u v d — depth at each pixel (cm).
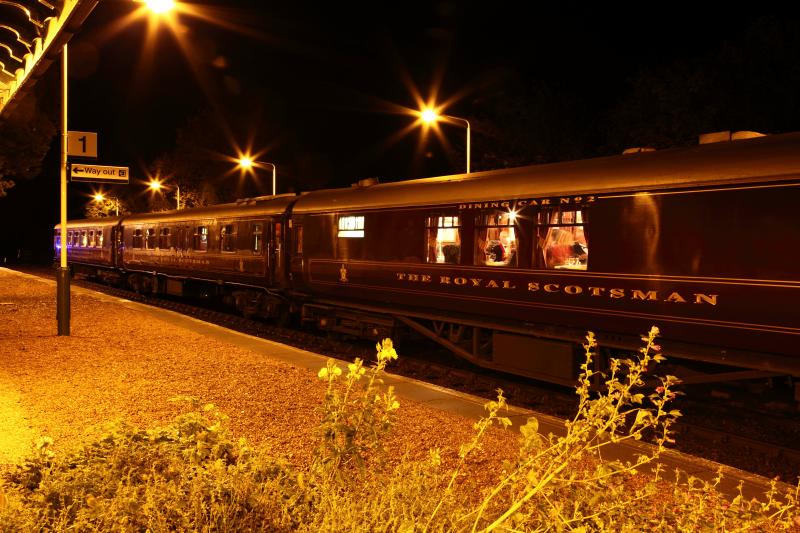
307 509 388
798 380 820
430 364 1209
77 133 1345
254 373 989
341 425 398
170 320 1686
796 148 723
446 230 1153
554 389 1120
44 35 828
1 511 371
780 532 386
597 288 907
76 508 380
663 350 851
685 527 355
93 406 764
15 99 1107
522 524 330
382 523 348
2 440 625
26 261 6047
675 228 821
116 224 2942
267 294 1789
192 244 2167
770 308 733
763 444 750
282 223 1659
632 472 341
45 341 1251
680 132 1970
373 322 1378
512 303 1032
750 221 751
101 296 2367
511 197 1030
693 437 812
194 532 350
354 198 1385
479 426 406
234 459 477
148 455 452
